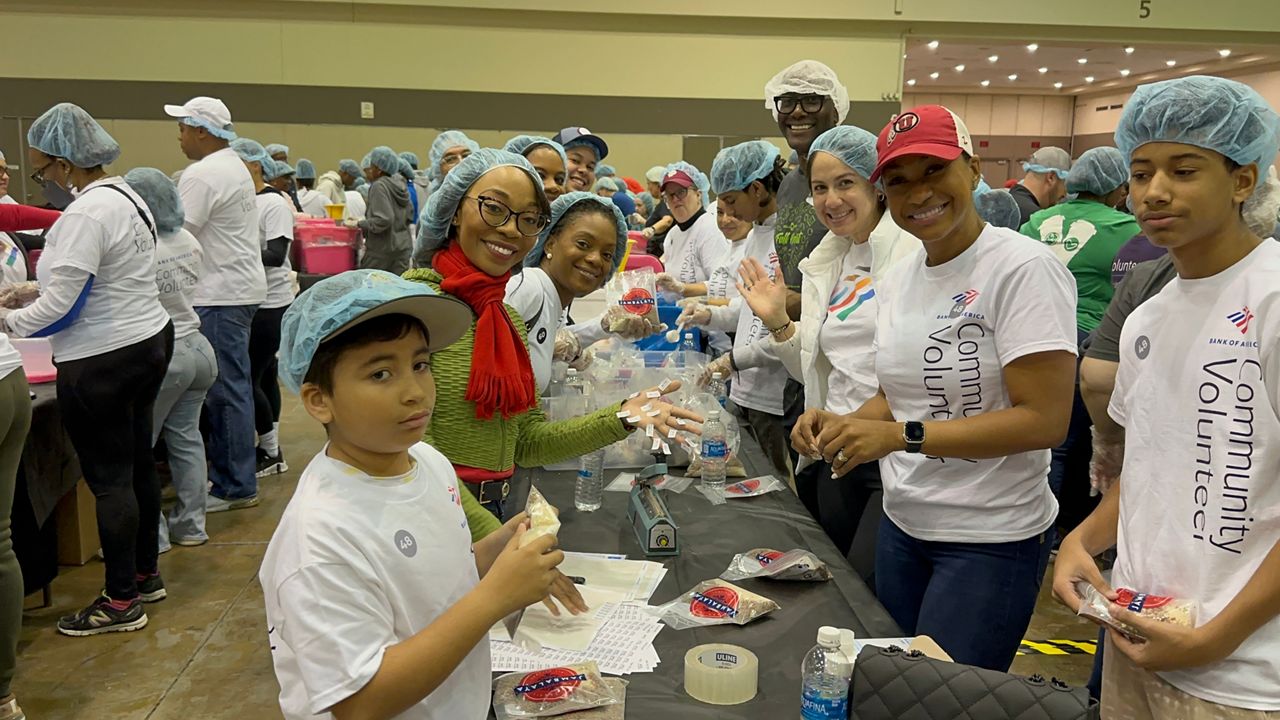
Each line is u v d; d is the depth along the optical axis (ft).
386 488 3.13
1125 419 4.31
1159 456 3.98
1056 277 4.78
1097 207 11.31
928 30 32.60
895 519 5.69
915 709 3.49
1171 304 3.96
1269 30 33.30
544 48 31.19
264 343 14.08
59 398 8.64
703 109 32.12
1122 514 4.26
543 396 8.21
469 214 5.09
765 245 10.03
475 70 31.12
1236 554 3.68
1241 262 3.70
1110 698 4.35
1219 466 3.70
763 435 9.45
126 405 8.82
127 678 8.63
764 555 5.44
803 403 8.86
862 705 3.60
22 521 9.21
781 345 7.74
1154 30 33.50
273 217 14.07
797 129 9.24
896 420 5.53
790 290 8.66
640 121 31.99
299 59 30.35
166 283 9.97
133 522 9.29
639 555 5.66
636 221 22.81
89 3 29.17
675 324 11.27
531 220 5.16
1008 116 60.34
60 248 8.13
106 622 9.37
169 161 30.30
